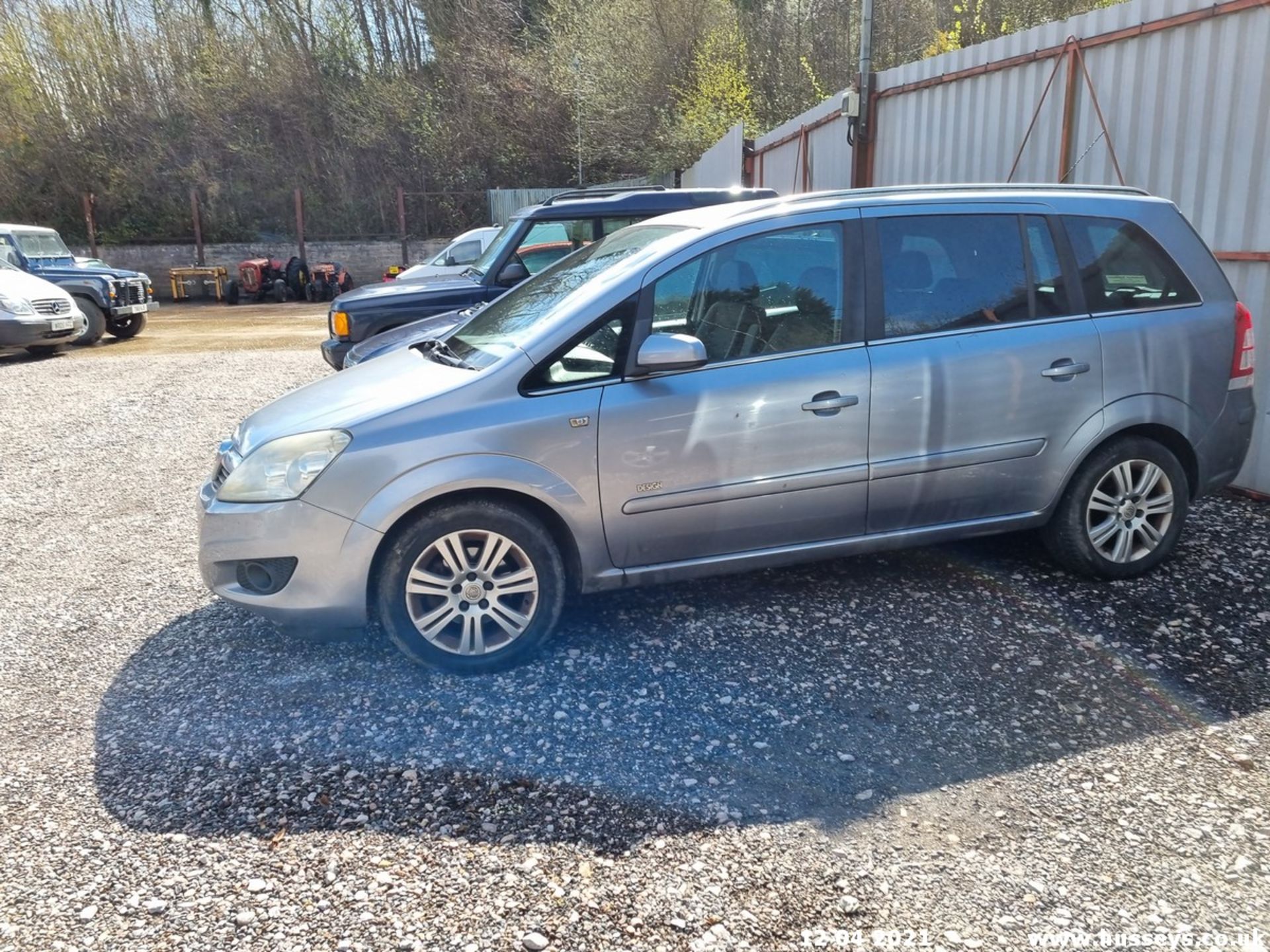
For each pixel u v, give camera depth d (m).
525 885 2.80
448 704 3.79
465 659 4.00
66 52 31.42
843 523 4.34
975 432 4.39
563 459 3.95
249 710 3.79
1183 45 6.03
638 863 2.88
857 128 9.86
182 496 6.76
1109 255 4.64
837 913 2.67
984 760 3.35
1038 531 5.26
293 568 3.87
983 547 5.22
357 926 2.65
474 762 3.40
